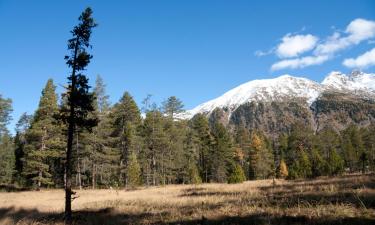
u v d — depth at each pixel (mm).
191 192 33469
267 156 99125
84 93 22312
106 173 65688
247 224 13531
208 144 87500
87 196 38312
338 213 13266
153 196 31188
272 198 20125
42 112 57500
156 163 75625
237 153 104062
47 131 58031
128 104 72000
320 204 15555
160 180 78500
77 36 22109
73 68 22047
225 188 36344
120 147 71500
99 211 21906
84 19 22094
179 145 78188
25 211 25094
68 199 21047
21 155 77438
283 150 113000
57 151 58969
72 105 22281
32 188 57375
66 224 18781
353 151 94312
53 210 25328
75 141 60719
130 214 19688
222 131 89875
